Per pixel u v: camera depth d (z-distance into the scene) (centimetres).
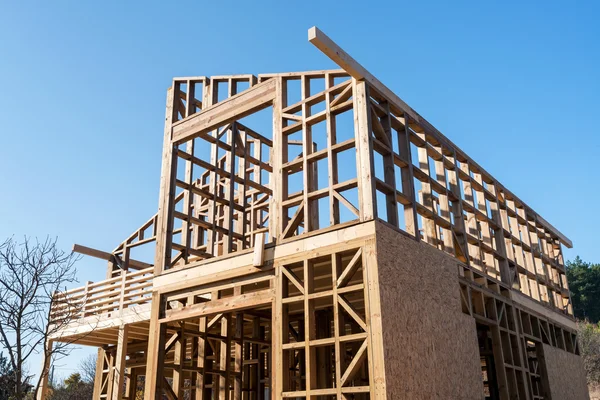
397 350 830
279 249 977
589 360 3481
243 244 1355
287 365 909
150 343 1114
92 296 1535
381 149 975
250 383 1443
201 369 1143
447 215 1153
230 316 1205
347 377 819
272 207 1023
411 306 901
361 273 1025
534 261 1588
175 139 1284
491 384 1315
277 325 932
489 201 1445
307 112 1044
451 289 1049
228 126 1427
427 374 884
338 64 933
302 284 937
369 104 968
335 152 976
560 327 1627
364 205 893
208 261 1091
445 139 1236
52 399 2864
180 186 1260
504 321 1266
